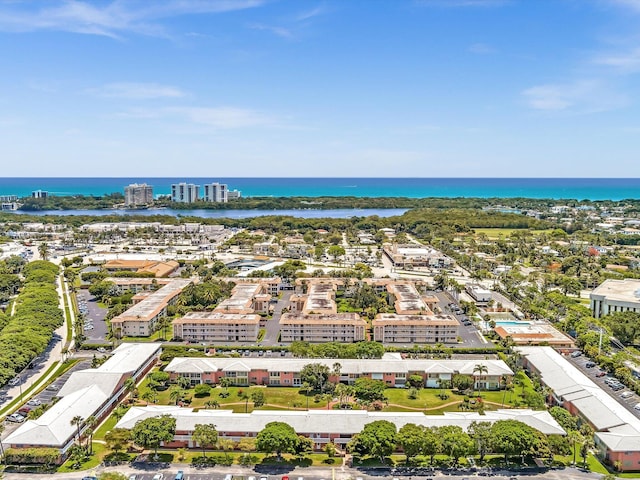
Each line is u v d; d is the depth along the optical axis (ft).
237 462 652.07
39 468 634.02
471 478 621.31
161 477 612.70
